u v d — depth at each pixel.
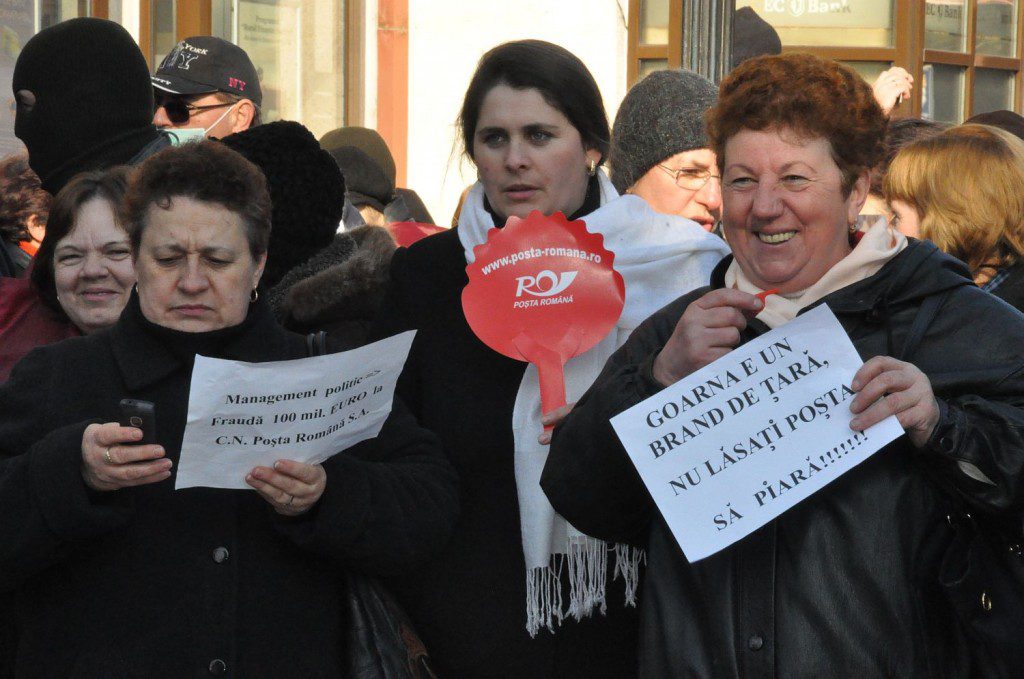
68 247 7.09
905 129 8.83
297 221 7.70
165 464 5.21
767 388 4.98
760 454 4.96
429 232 11.27
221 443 5.21
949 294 5.08
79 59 8.53
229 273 5.75
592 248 6.52
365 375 5.43
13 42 13.60
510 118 6.64
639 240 6.89
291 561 5.78
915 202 7.86
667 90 9.09
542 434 6.41
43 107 8.57
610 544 6.36
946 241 7.70
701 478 5.00
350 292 7.36
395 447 6.23
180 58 11.95
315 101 18.12
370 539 5.72
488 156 6.75
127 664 5.46
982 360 4.92
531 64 6.63
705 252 7.01
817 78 5.05
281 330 6.08
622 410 5.27
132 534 5.59
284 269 7.74
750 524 4.91
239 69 12.09
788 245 5.14
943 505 4.94
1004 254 7.65
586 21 18.75
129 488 5.62
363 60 18.72
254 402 5.18
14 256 8.98
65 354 5.85
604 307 6.45
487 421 6.59
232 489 5.72
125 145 8.65
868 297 5.10
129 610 5.52
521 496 6.42
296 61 17.75
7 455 5.68
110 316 7.10
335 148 12.63
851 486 4.96
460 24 19.05
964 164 7.70
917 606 4.85
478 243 6.80
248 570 5.69
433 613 6.54
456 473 6.40
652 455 5.05
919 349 5.02
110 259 7.09
